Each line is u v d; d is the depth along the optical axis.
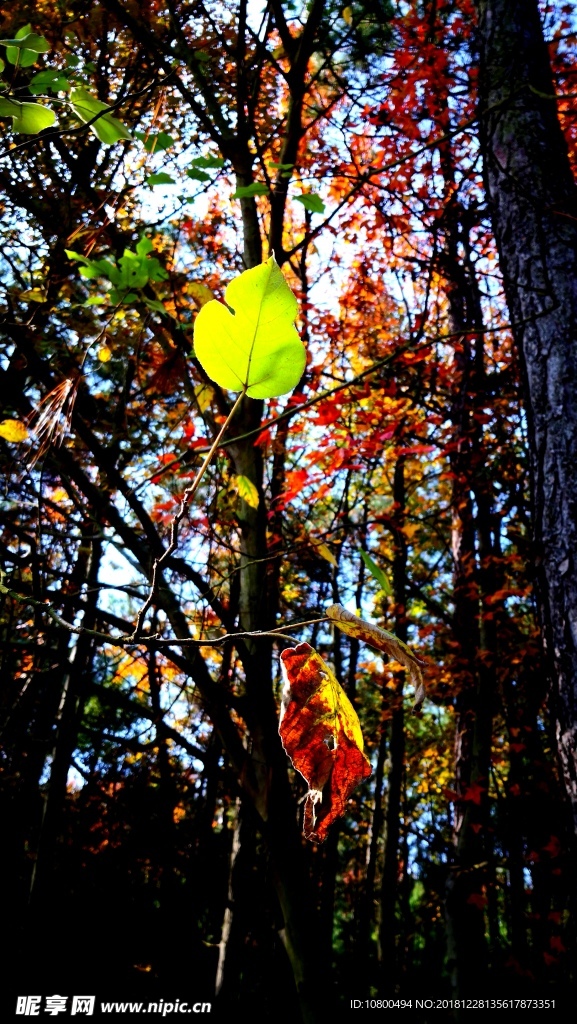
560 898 4.95
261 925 4.06
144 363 3.31
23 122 1.22
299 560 6.43
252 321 0.56
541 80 3.30
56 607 2.99
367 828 11.61
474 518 6.14
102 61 3.04
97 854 4.88
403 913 9.41
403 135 5.19
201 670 2.59
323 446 4.54
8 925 4.82
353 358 7.55
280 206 3.46
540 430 2.77
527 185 3.07
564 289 2.87
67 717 4.40
